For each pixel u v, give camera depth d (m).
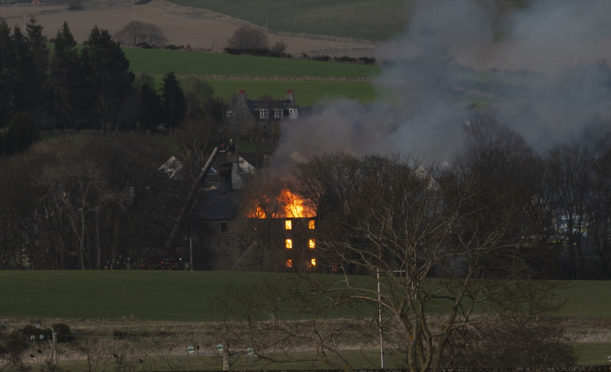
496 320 143.25
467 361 145.00
